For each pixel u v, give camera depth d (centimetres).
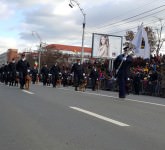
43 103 1494
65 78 4128
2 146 753
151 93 3084
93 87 3453
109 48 5728
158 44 6494
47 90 2397
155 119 1144
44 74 3931
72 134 871
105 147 750
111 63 5128
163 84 2977
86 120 1073
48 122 1029
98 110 1307
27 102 1523
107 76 3909
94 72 3472
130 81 3269
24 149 729
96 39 5716
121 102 1672
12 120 1057
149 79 3127
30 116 1133
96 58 6153
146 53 4075
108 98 1872
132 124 1031
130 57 1889
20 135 858
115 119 1109
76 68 2911
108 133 892
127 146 763
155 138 851
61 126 971
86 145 764
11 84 3294
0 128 938
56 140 808
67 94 2044
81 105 1448
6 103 1470
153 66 3228
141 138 847
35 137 838
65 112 1229
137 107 1482
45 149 730
